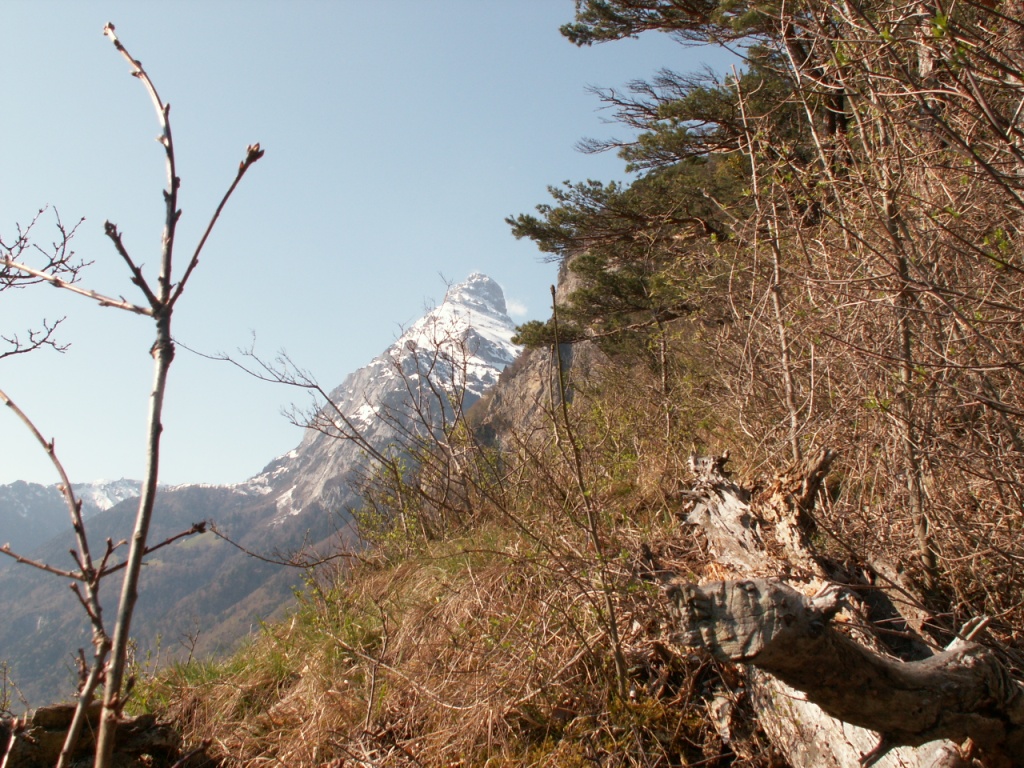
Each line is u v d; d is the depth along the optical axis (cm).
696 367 729
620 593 392
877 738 252
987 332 375
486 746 372
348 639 498
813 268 454
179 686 493
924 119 357
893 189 379
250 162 145
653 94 1181
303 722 430
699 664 360
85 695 130
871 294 407
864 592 340
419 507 709
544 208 1223
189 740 434
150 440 133
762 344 537
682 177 995
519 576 470
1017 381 364
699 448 621
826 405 489
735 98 855
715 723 342
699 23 1134
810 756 280
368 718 400
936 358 374
